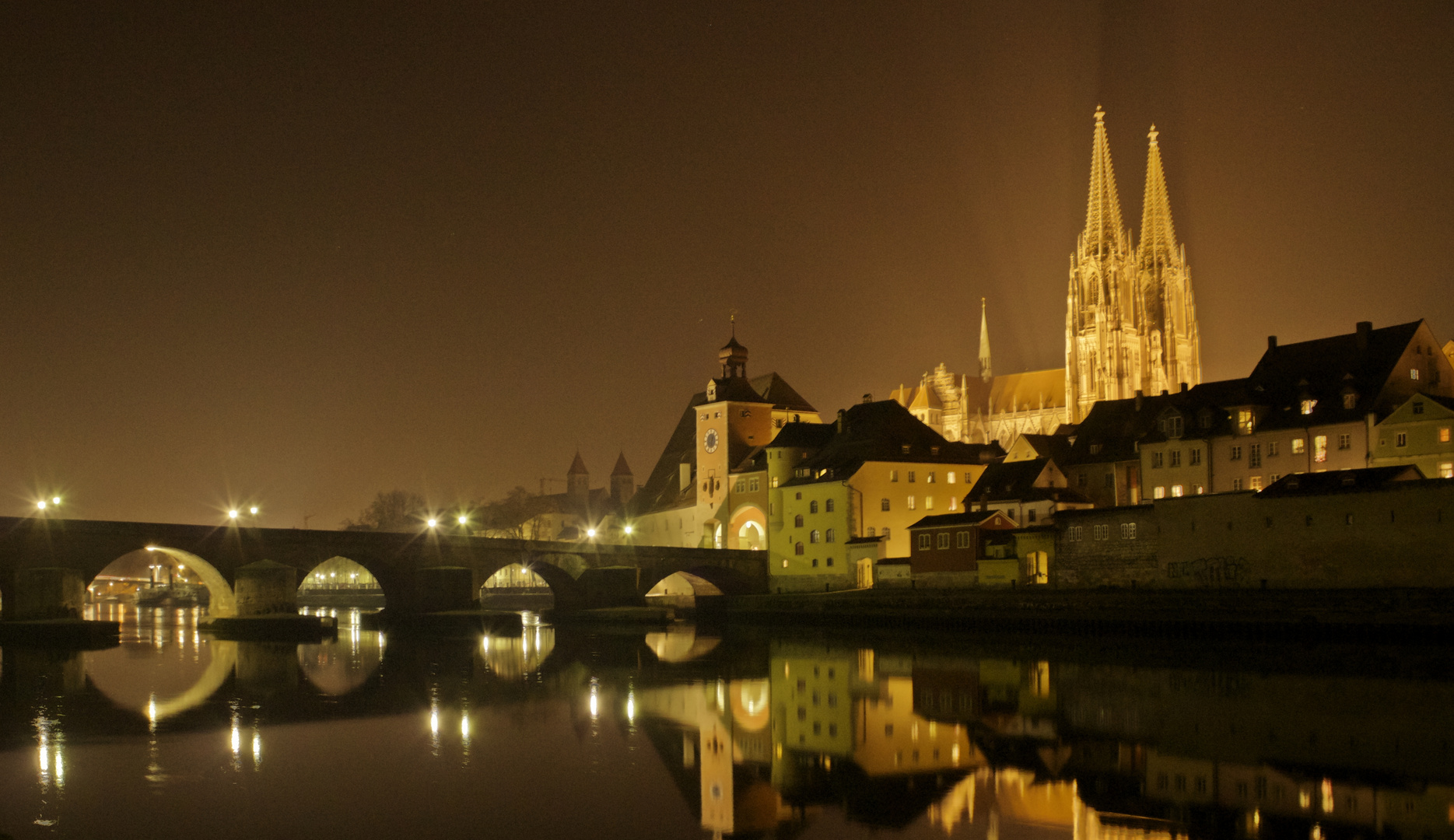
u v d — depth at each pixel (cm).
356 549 12538
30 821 4088
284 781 4650
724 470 17212
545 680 7694
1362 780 4572
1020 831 4016
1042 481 13075
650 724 5922
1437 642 8031
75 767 4884
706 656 9344
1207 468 11544
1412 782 4544
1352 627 8369
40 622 10294
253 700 6694
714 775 4794
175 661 8962
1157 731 5559
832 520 14450
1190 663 8006
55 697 6819
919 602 11912
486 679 7744
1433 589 8369
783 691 7075
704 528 17488
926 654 9256
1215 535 9988
